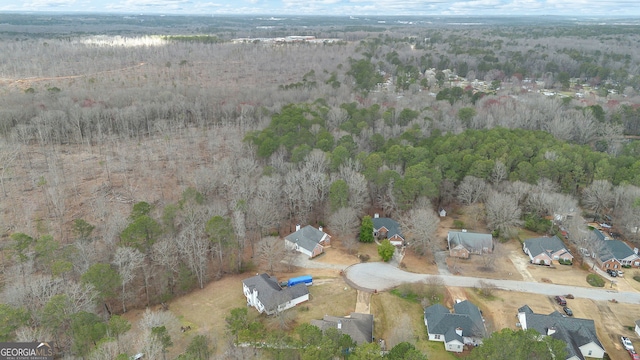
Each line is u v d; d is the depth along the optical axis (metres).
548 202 86.19
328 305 65.38
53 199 84.06
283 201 91.31
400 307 65.56
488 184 93.62
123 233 66.06
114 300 65.12
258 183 88.56
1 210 86.06
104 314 60.47
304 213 89.69
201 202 83.75
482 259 78.88
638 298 68.19
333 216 82.12
